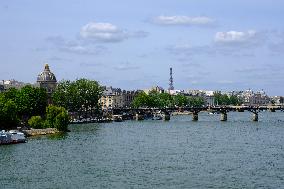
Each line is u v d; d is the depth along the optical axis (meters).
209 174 139.62
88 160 165.88
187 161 164.50
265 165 156.25
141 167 151.50
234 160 167.38
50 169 147.38
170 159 169.50
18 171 144.00
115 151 191.50
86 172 142.62
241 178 134.25
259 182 129.25
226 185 125.44
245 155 181.12
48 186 124.00
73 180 131.25
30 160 165.12
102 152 188.00
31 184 126.31
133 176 136.62
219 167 152.00
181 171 144.50
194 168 149.75
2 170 145.50
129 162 161.75
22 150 191.88
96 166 153.12
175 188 121.62
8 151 188.62
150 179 132.38
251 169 148.25
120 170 146.00
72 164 157.00
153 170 146.00
